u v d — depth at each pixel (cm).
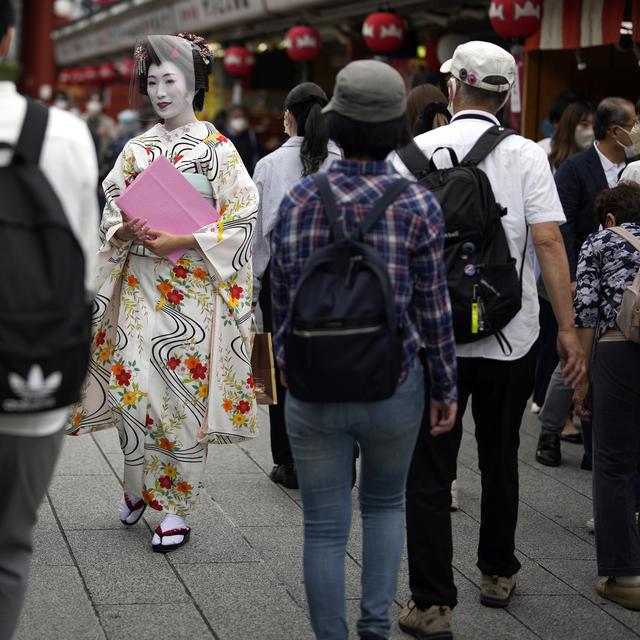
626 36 723
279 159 504
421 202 304
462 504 510
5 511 274
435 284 306
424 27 1174
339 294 293
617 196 414
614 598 397
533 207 364
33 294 247
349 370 289
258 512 488
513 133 368
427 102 534
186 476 444
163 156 438
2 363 244
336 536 313
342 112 305
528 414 700
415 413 312
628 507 394
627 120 573
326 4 1177
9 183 255
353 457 324
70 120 270
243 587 400
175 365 443
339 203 302
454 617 381
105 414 459
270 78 1622
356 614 379
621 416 393
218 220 443
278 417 520
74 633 357
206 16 1484
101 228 448
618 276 395
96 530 458
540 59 875
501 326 358
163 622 369
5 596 282
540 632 371
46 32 2480
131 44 1912
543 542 462
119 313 448
